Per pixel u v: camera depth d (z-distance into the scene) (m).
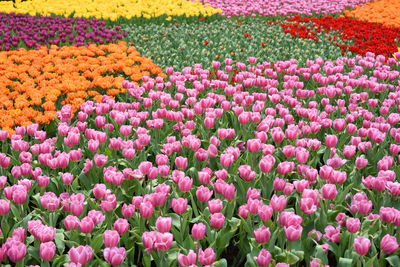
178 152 4.62
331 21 13.95
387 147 5.36
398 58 9.52
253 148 4.16
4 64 8.22
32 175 3.94
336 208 3.72
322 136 5.45
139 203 3.39
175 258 3.14
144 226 3.38
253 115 5.21
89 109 5.56
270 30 12.81
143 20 14.33
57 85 6.86
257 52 10.45
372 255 3.26
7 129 5.36
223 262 3.21
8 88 7.45
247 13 15.67
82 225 3.06
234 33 12.27
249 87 6.79
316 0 19.00
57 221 4.02
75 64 8.47
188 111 5.27
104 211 3.48
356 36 11.89
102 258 3.29
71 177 3.87
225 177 3.77
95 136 4.64
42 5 15.20
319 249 3.17
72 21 13.29
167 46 10.45
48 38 11.33
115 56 8.74
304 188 3.51
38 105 6.39
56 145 5.16
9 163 4.36
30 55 8.74
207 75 7.15
